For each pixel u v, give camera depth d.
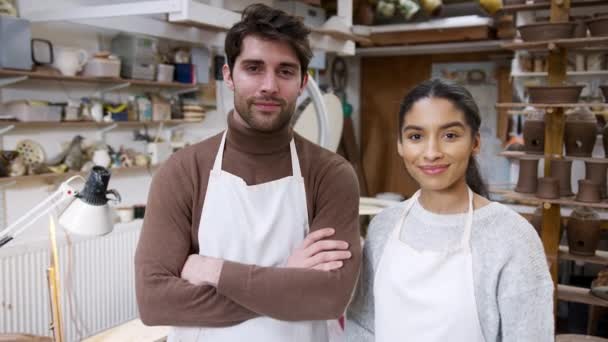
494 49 5.36
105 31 3.22
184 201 1.35
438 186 1.13
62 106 2.92
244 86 1.28
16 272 2.77
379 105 6.05
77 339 3.10
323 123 3.07
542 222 2.88
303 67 1.35
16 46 2.58
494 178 5.42
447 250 1.12
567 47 2.82
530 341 1.03
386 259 1.21
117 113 3.19
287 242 1.37
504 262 1.06
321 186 1.40
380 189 6.07
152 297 1.27
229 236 1.35
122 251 3.34
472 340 1.09
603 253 2.87
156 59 3.37
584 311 4.02
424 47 5.29
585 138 2.77
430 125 1.10
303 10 4.32
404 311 1.16
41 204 1.54
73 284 3.06
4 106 2.75
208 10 2.32
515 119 4.59
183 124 3.81
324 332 1.47
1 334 1.90
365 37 3.63
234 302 1.26
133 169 3.51
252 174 1.37
